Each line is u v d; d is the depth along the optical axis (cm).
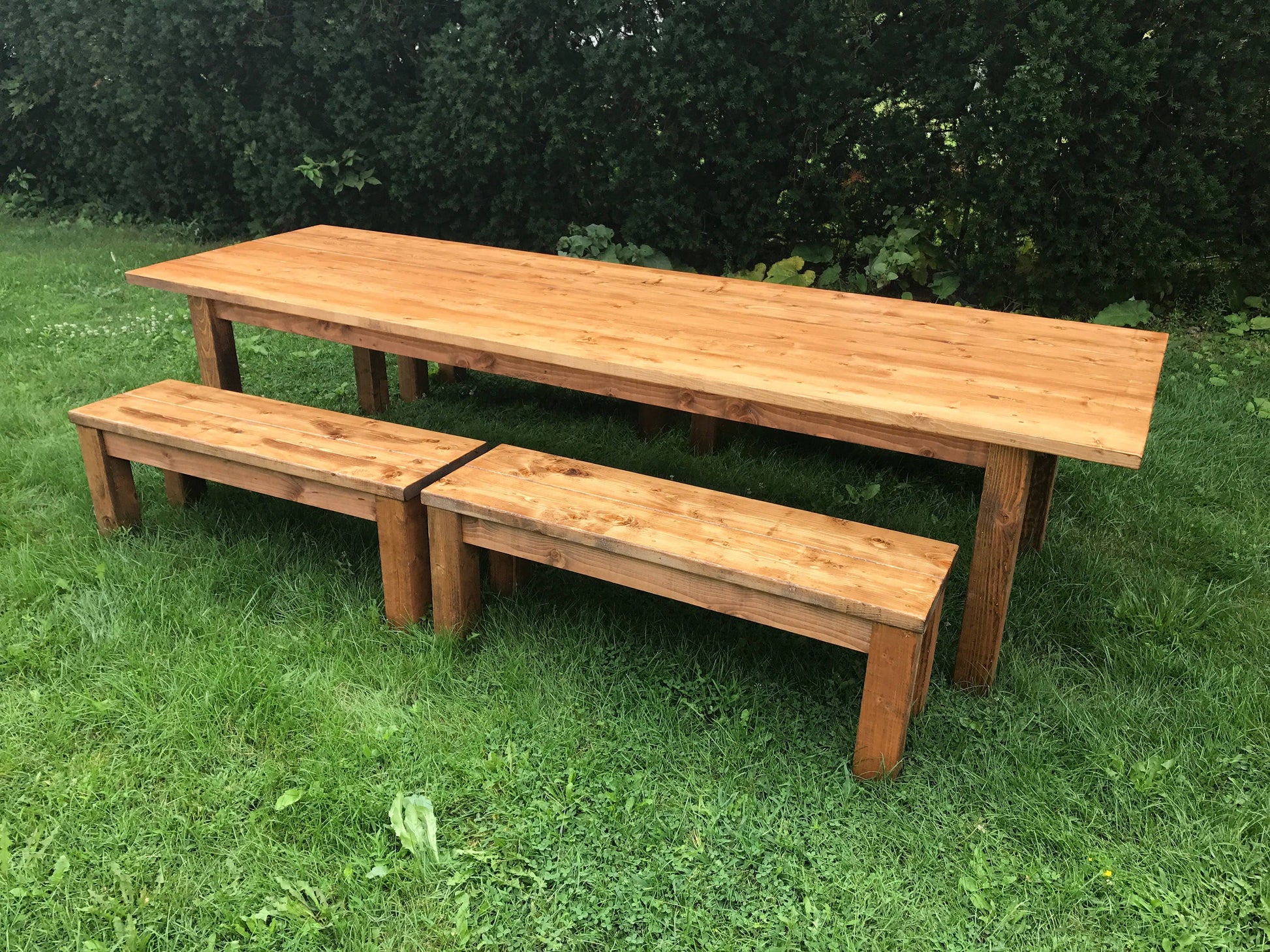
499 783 222
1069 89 472
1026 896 197
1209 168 484
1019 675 259
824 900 195
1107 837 211
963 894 198
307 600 284
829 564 223
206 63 654
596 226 586
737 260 584
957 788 223
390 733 232
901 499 360
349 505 271
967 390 247
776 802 218
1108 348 285
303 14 614
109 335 513
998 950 185
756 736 237
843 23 505
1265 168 480
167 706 241
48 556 303
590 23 540
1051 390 247
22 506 342
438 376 466
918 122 521
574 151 576
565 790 221
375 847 204
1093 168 492
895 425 237
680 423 422
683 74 525
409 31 618
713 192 566
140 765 224
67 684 249
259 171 677
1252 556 320
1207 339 498
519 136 582
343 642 266
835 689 256
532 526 243
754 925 190
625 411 439
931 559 227
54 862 201
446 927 190
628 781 224
